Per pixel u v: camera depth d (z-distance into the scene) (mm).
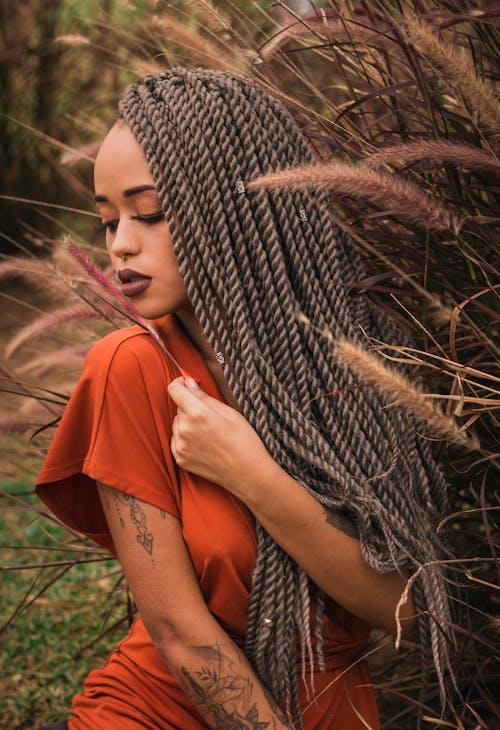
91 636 2734
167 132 1304
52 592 2984
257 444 1300
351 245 1455
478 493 1784
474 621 1748
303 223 1368
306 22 1767
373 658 2084
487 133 1635
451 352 1447
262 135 1344
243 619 1362
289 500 1287
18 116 6582
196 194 1306
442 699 1391
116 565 3145
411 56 1529
